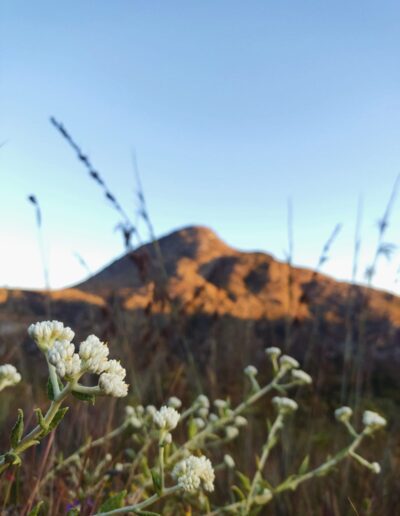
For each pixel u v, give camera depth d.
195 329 4.67
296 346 5.55
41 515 1.83
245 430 3.60
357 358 4.23
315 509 2.72
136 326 3.92
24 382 3.72
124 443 2.34
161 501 2.13
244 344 5.17
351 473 3.17
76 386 1.01
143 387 3.54
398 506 2.68
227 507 2.04
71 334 1.11
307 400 4.59
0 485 1.67
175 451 2.17
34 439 1.00
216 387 3.93
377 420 2.28
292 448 3.20
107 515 1.17
